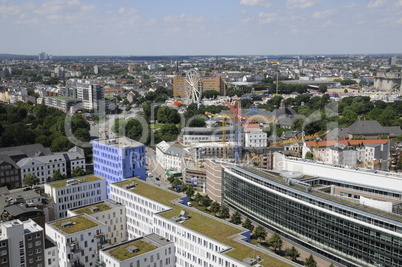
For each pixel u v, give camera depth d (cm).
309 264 17162
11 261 14825
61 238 16038
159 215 17625
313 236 19088
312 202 19088
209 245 15188
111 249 15100
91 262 16612
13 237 14812
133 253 14700
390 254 15825
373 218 16412
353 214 17188
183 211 17375
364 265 16850
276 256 13850
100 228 16850
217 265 14238
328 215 18150
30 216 18262
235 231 15925
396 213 17725
